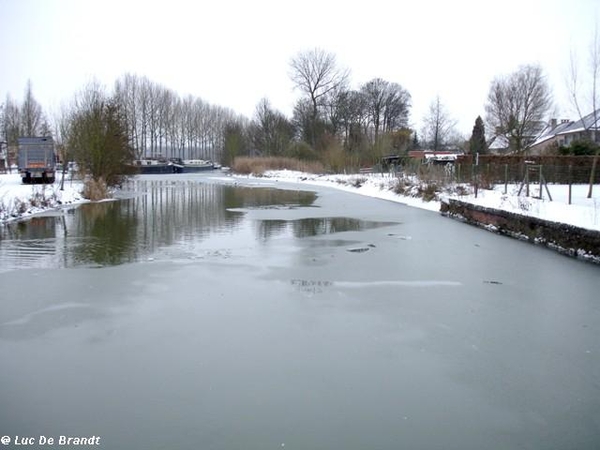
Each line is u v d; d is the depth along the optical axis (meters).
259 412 4.62
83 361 5.70
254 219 18.80
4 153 56.56
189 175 67.94
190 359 5.76
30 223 17.45
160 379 5.26
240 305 7.77
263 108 79.00
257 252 12.09
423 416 4.58
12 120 58.31
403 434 4.29
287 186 43.12
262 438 4.22
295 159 64.38
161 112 80.56
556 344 6.32
